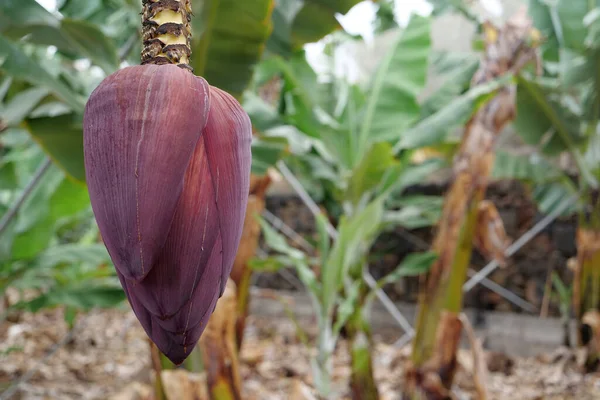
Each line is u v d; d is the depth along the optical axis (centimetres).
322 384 289
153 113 56
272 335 688
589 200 498
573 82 388
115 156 55
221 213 58
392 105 349
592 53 375
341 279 297
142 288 55
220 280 58
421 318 325
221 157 58
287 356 568
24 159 401
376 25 468
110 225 55
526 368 530
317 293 302
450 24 676
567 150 436
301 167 394
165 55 59
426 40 360
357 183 327
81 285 294
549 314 620
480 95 296
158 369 223
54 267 319
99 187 56
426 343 321
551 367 523
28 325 670
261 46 206
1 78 254
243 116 63
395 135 343
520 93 387
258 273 822
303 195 390
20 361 515
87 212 466
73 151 239
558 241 618
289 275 788
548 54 482
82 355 549
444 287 318
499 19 548
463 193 321
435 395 314
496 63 322
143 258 54
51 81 208
